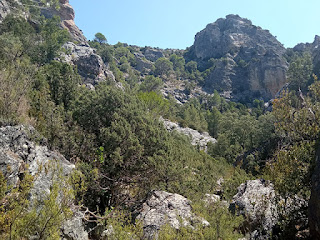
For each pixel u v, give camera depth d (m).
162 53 171.12
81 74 54.09
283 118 9.27
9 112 7.46
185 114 64.94
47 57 46.75
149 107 28.14
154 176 10.16
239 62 131.38
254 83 120.00
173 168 10.20
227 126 51.56
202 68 151.00
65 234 5.37
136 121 11.14
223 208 7.04
